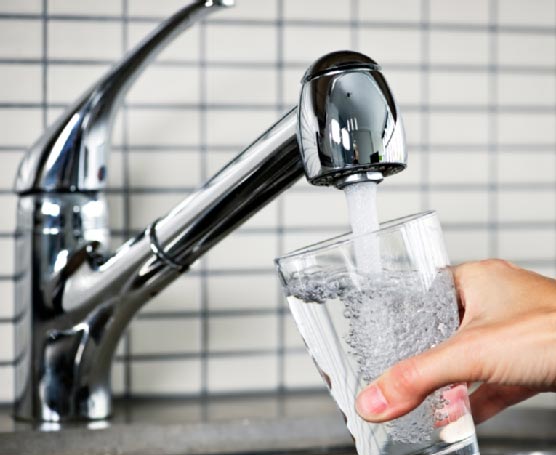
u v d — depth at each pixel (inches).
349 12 39.0
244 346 38.2
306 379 38.7
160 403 36.6
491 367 20.3
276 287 38.5
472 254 40.1
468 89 40.1
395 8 39.4
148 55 29.8
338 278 20.5
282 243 38.5
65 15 36.8
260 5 38.3
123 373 37.2
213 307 38.0
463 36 40.0
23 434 30.5
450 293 21.5
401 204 39.6
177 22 28.8
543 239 40.4
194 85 37.8
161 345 37.5
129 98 37.3
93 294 30.1
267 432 33.3
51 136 30.4
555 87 40.6
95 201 31.6
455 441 21.2
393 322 20.2
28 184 30.7
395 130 21.2
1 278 36.4
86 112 30.3
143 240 28.8
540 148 40.4
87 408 31.9
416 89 39.7
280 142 25.1
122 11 37.2
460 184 40.0
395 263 20.3
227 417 33.4
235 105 38.1
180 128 37.7
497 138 40.3
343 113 21.0
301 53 38.7
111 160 37.2
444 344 20.2
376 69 21.8
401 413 19.9
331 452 33.6
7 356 36.3
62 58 36.8
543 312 21.5
